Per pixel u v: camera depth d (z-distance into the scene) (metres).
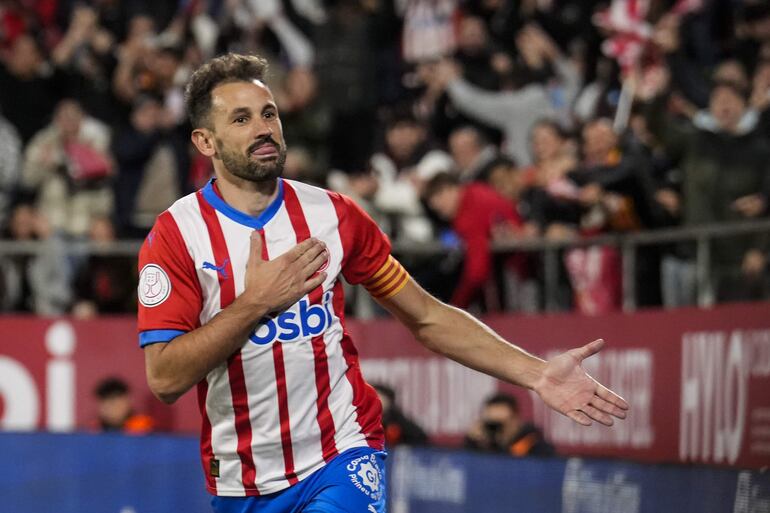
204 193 13.62
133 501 25.08
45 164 34.22
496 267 28.70
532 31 36.03
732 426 23.73
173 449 24.78
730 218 26.14
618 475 19.06
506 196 30.08
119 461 25.30
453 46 38.44
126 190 34.19
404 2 39.59
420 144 33.50
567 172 28.39
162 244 13.34
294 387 13.41
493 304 28.84
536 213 28.81
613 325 26.52
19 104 36.72
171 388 12.96
